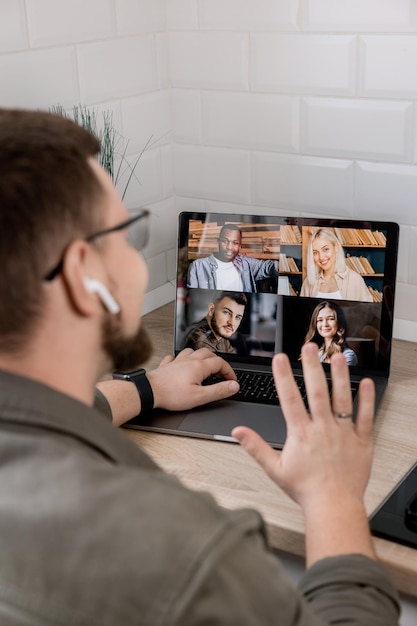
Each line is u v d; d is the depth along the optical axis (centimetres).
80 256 67
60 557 59
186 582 57
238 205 173
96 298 70
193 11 164
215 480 114
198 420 128
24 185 63
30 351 68
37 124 67
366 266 140
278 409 130
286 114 161
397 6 142
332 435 89
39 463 64
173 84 172
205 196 177
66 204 66
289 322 145
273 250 145
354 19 147
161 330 167
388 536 100
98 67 157
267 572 62
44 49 146
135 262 74
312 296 143
